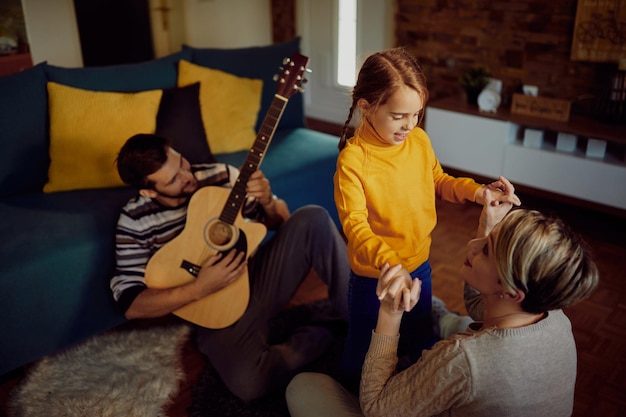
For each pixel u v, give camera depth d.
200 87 2.62
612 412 1.73
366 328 1.52
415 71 1.19
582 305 2.27
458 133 3.27
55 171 2.29
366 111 1.25
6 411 1.77
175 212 1.86
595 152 2.85
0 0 3.52
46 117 2.34
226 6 4.51
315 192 2.64
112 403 1.76
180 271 1.82
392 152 1.33
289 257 1.93
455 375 1.02
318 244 1.95
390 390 1.13
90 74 2.46
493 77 3.48
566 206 3.14
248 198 1.99
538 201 3.21
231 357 1.83
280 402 1.79
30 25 3.64
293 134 2.94
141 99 2.39
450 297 2.35
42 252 1.86
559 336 1.03
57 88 2.32
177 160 1.79
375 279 1.44
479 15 3.41
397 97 1.17
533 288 0.97
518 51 3.31
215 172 1.99
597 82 3.04
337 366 1.90
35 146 2.30
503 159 3.13
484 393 1.01
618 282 2.42
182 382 1.89
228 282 1.81
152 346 2.02
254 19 4.67
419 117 1.28
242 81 2.76
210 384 1.86
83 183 2.30
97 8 4.50
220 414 1.74
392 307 1.13
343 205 1.32
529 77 3.31
